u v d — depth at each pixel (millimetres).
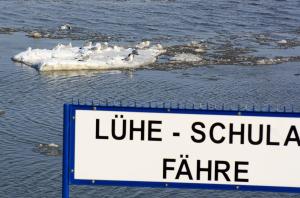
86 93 79125
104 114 12344
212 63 99938
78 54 100250
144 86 83375
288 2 173000
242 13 152625
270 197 42844
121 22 135500
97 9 152750
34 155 52156
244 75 91500
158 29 128750
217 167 12422
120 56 101312
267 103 75438
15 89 79250
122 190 44219
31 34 117875
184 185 12477
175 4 165250
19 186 45406
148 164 12469
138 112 12336
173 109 12273
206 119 12320
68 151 12445
